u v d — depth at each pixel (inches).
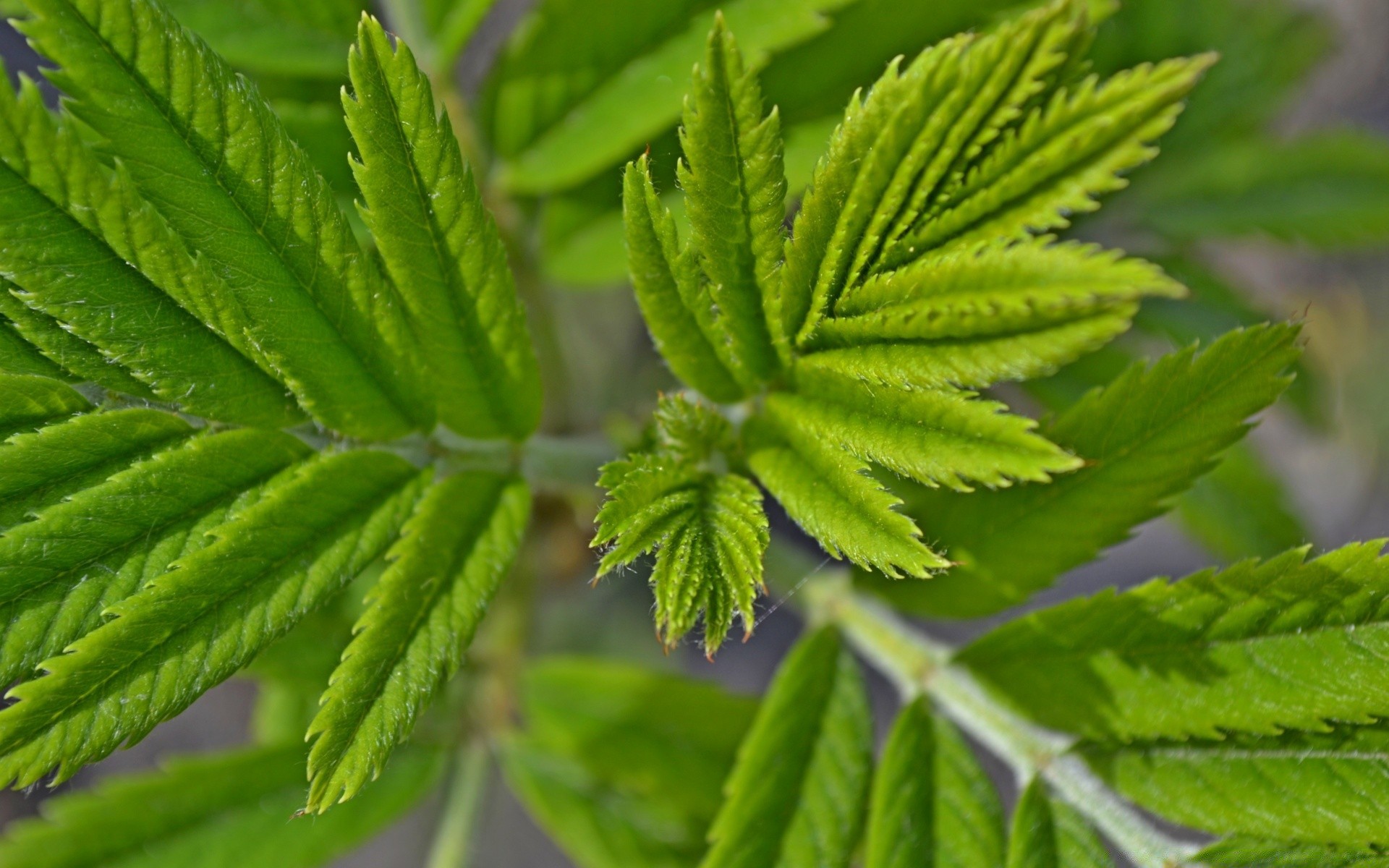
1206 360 10.3
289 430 10.3
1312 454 23.4
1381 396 23.1
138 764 21.2
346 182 11.7
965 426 9.7
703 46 11.6
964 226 9.7
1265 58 13.6
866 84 11.3
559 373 13.4
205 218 9.9
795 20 11.1
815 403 10.2
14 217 9.7
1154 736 10.4
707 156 9.8
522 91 11.8
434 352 10.3
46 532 9.8
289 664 12.3
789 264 9.9
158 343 9.9
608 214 12.4
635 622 20.5
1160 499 10.5
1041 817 10.6
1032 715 10.7
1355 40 22.1
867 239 9.8
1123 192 14.0
